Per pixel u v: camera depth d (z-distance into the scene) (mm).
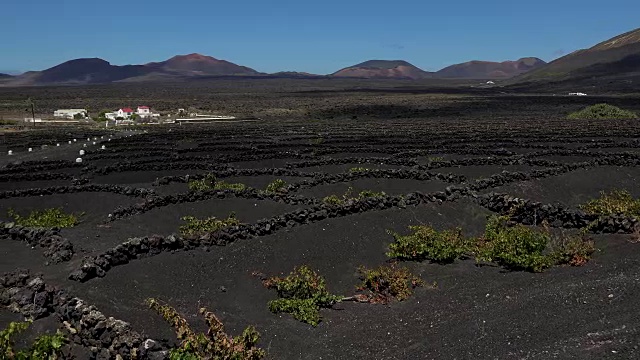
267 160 35625
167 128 67375
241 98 142750
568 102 109562
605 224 17031
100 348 9844
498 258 15586
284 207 20688
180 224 19375
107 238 17156
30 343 9914
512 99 125000
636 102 103938
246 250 15266
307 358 10625
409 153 36094
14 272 12836
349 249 15969
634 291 10805
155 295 12430
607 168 27703
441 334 10914
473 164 31031
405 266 15320
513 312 11234
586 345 9133
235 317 12070
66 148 44656
